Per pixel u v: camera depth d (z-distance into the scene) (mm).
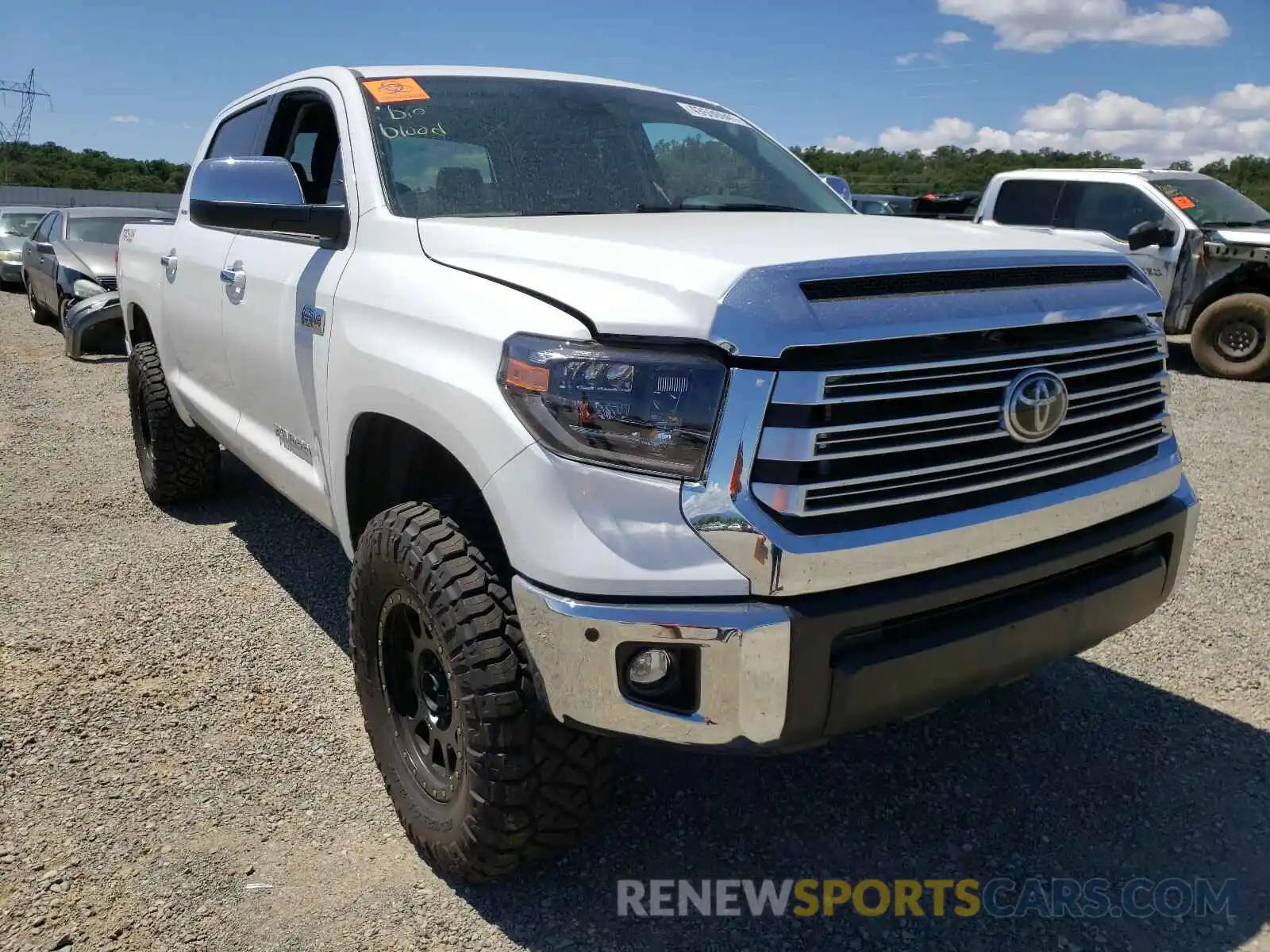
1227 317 9914
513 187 3135
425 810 2551
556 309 2184
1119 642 3859
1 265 17672
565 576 2027
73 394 8656
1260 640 3859
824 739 2113
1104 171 11031
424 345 2449
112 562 4641
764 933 2375
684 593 1983
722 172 3615
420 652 2555
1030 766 3047
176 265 4461
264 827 2746
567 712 2100
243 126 4277
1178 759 3076
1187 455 6730
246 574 4512
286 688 3502
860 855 2654
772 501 1960
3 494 5672
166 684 3510
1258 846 2678
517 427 2119
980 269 2213
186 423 4973
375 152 3047
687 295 2021
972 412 2123
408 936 2348
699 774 3004
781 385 1943
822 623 2010
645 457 2002
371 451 2875
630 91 3816
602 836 2717
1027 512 2252
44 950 2279
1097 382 2408
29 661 3635
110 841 2660
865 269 2082
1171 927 2389
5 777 2926
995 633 2232
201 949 2295
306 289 3125
